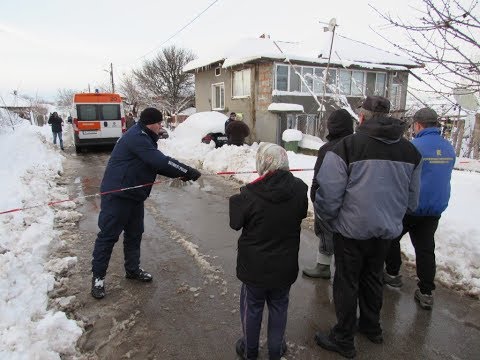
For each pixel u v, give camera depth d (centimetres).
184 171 371
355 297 280
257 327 266
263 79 1661
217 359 284
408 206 287
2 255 391
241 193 251
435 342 302
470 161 758
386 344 300
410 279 405
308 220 584
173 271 426
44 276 387
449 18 329
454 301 361
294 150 1316
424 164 325
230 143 1236
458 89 379
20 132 1475
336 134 335
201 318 335
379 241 271
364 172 258
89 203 709
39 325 296
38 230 500
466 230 420
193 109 3984
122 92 4603
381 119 262
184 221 606
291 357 286
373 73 1847
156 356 287
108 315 339
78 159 1356
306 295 375
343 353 285
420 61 367
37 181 815
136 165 360
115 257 464
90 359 282
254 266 250
